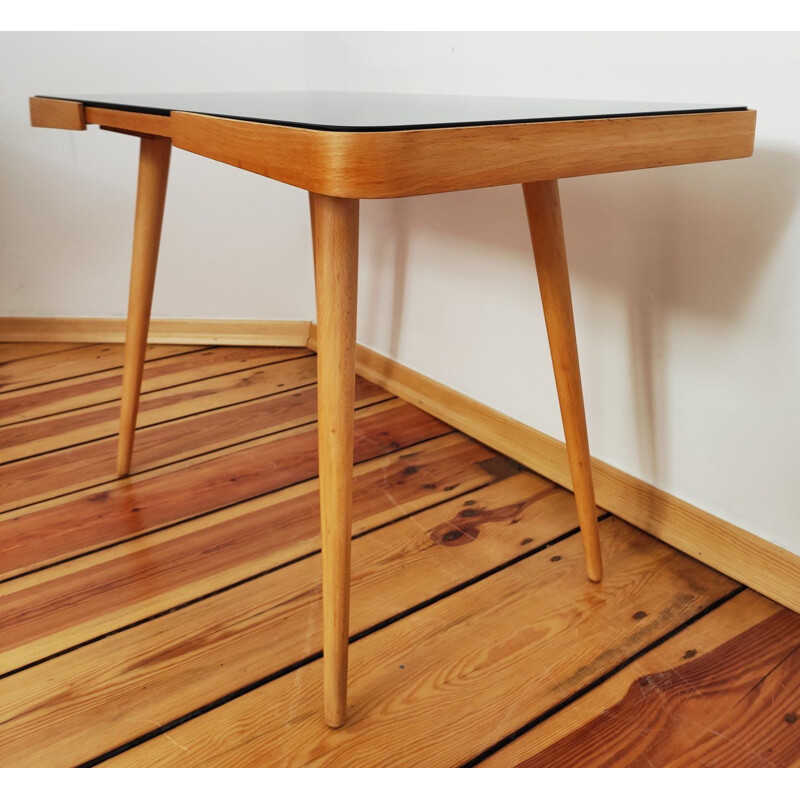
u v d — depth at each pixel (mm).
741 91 736
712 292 801
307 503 1004
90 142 1448
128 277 1537
